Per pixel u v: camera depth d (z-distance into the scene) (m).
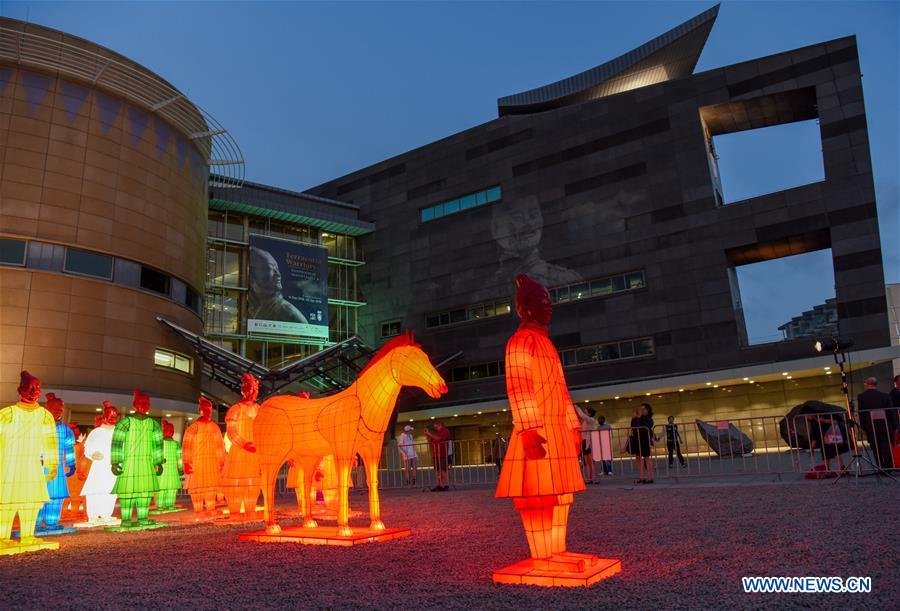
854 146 34.75
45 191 27.27
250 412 10.90
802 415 13.34
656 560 5.25
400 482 21.19
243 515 11.12
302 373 34.94
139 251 30.20
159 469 11.47
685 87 39.94
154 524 11.09
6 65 27.25
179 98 31.83
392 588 4.69
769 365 32.44
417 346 7.62
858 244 33.59
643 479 14.15
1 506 7.96
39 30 27.67
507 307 44.06
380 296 50.09
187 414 32.09
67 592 5.14
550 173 43.91
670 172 39.44
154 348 30.58
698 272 37.44
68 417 27.06
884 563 4.63
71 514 13.80
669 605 3.79
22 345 25.97
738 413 34.75
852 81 35.56
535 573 4.65
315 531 7.91
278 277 44.88
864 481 11.12
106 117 29.59
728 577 4.46
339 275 50.72
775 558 5.03
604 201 41.31
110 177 29.38
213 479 12.14
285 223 48.56
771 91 37.53
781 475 13.77
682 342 37.12
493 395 43.16
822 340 12.98
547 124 44.69
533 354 4.83
